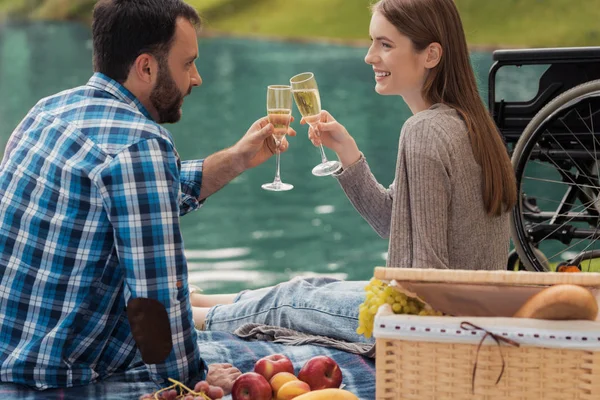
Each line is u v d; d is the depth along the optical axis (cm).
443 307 201
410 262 240
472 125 247
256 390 231
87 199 231
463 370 194
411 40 255
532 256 359
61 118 239
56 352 237
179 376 236
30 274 237
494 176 246
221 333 298
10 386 241
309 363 243
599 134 350
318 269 893
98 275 237
